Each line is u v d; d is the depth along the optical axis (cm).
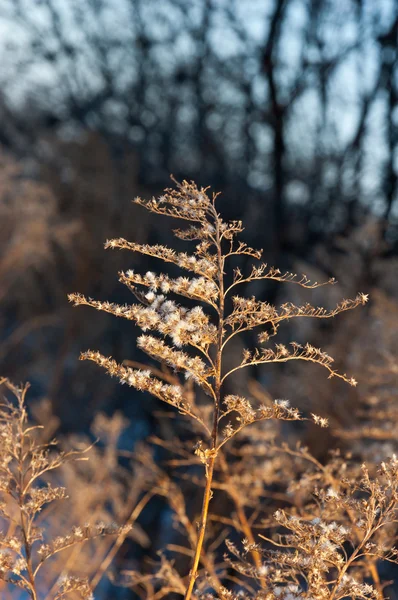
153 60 1105
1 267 719
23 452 135
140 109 1120
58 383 830
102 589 370
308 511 193
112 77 1148
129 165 987
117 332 991
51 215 840
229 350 484
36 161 1047
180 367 120
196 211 123
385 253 538
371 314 430
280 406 118
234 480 253
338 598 124
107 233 943
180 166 1043
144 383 118
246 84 922
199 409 253
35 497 133
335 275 541
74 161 965
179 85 1080
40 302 982
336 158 851
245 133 934
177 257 121
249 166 916
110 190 953
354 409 351
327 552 123
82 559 255
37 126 1120
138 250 119
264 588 132
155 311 119
